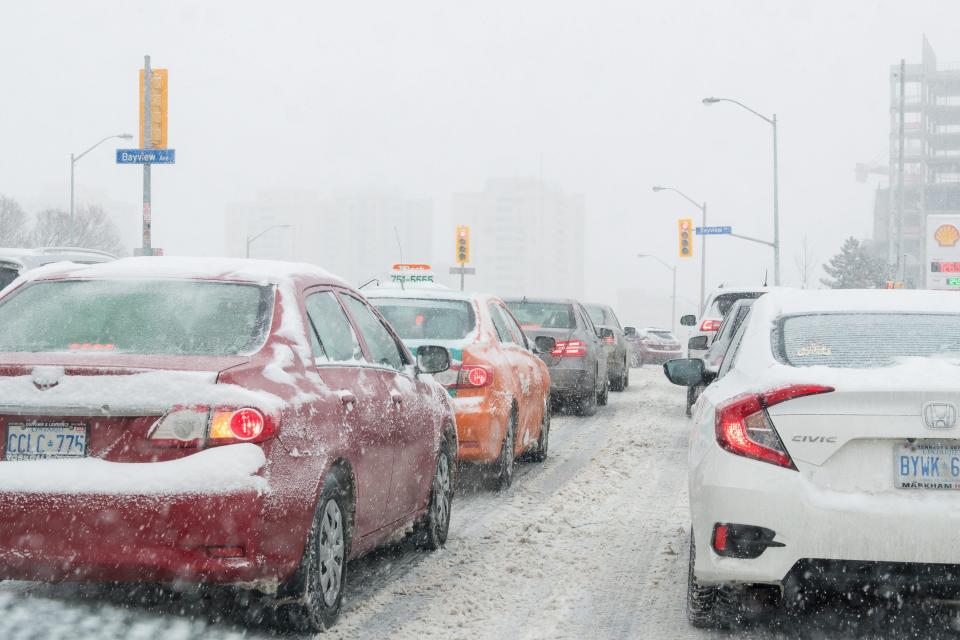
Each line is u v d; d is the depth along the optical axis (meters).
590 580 6.54
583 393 16.48
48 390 4.54
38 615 5.25
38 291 5.46
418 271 17.70
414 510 6.78
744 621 5.65
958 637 5.39
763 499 4.67
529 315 16.94
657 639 5.34
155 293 5.37
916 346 5.24
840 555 4.59
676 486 10.30
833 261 93.81
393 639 5.21
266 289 5.42
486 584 6.38
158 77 22.03
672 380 7.08
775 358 5.23
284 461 4.68
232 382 4.63
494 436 9.19
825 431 4.66
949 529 4.52
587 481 10.47
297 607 5.00
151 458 4.49
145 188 22.80
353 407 5.50
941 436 4.59
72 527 4.43
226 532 4.44
